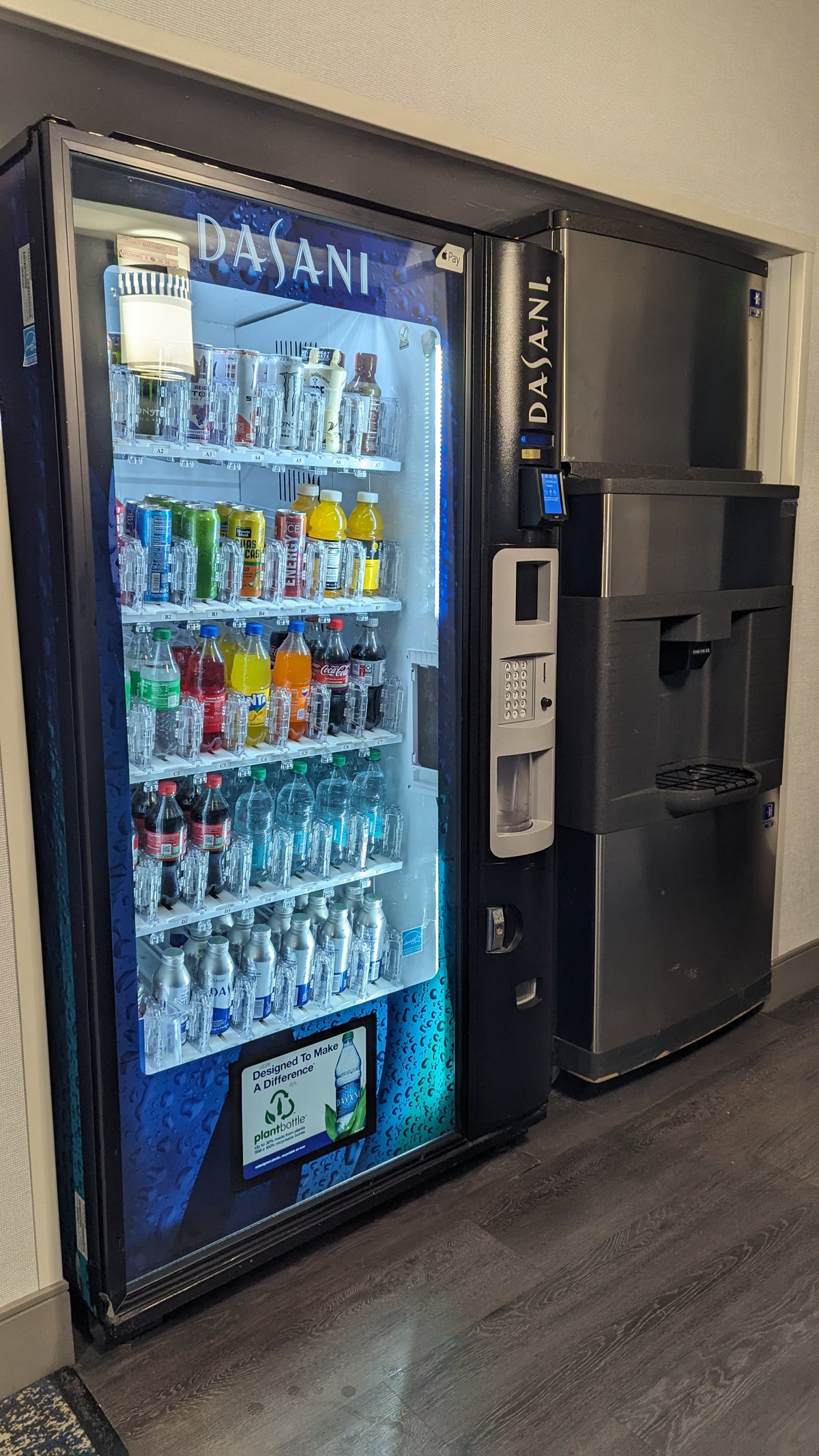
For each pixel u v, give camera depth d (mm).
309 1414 1640
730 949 2793
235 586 1915
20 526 1629
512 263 1984
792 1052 2830
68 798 1587
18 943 1629
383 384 2141
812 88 2887
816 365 2895
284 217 1665
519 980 2260
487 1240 2055
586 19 2336
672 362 2498
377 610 2102
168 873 1920
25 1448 1585
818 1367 1738
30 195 1436
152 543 1759
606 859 2369
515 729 2150
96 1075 1637
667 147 2551
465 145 2080
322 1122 2004
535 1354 1761
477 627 2055
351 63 1974
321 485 2250
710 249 2533
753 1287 1924
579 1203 2170
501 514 2061
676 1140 2400
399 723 2230
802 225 2932
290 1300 1889
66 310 1433
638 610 2293
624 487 2213
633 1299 1890
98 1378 1720
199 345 1759
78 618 1509
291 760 2182
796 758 3047
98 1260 1721
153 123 1756
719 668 2680
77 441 1471
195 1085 1778
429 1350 1768
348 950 2150
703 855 2629
